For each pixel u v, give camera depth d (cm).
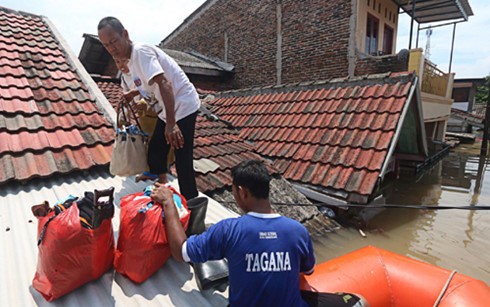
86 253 165
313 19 1087
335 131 586
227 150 609
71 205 173
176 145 244
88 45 1180
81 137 406
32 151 358
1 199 293
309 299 170
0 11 703
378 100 592
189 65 1224
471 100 2761
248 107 835
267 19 1246
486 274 412
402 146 801
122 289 183
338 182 486
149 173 290
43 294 166
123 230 185
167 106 234
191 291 189
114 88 981
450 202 728
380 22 1195
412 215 592
